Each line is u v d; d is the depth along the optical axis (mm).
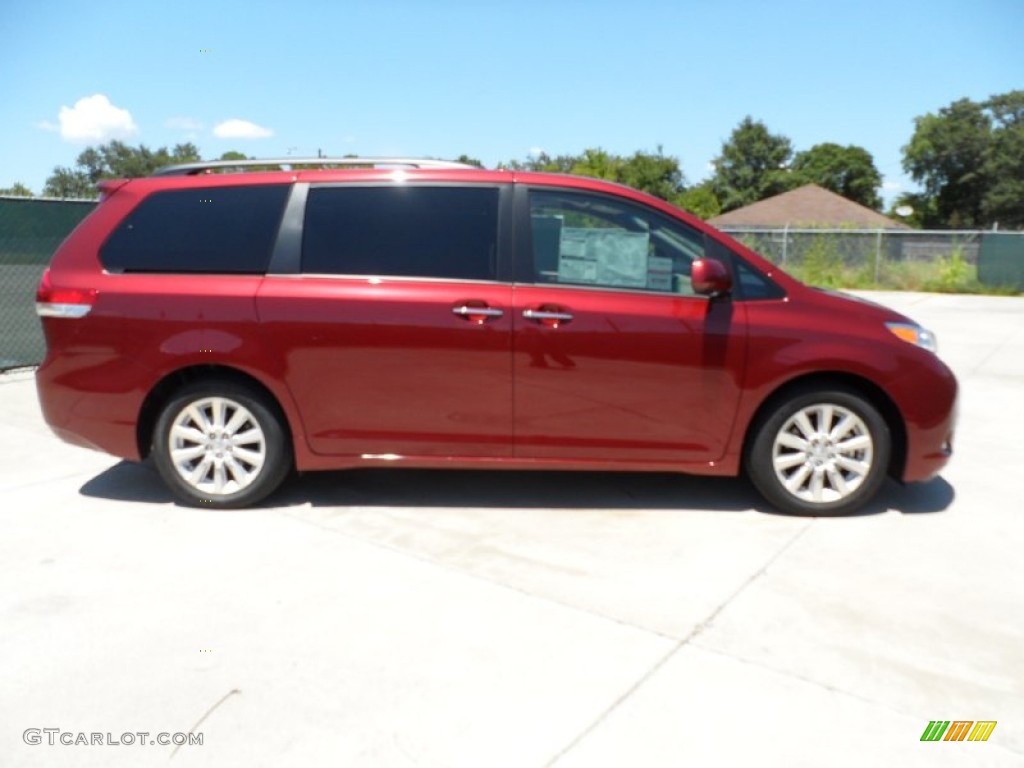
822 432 4336
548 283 4285
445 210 4383
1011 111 62469
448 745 2555
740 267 4316
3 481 4992
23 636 3166
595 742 2566
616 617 3322
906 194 67875
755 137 73062
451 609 3385
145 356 4348
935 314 15461
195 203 4480
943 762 2488
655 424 4301
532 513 4469
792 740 2582
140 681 2881
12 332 8641
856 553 3961
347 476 5086
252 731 2621
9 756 2500
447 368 4266
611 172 55000
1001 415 6941
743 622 3291
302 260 4355
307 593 3520
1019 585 3639
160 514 4457
